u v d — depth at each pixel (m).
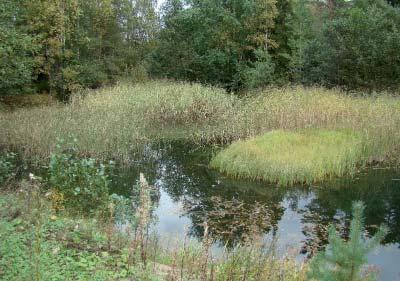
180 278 4.89
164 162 14.18
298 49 29.52
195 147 16.28
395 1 31.64
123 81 27.39
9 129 14.93
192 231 8.32
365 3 29.73
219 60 30.05
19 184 8.90
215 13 30.67
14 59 14.38
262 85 27.89
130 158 14.33
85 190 7.61
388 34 23.42
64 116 16.89
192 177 12.48
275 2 30.12
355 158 13.03
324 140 13.70
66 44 27.61
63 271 4.71
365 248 3.62
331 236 3.80
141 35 38.28
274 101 18.08
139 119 18.00
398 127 14.64
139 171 13.00
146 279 4.75
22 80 15.41
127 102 20.61
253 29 30.66
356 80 23.50
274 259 5.67
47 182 9.48
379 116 15.36
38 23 25.42
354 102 17.25
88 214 7.50
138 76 28.73
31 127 14.85
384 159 13.66
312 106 16.44
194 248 6.71
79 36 27.66
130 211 7.48
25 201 6.43
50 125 14.93
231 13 30.61
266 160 12.36
